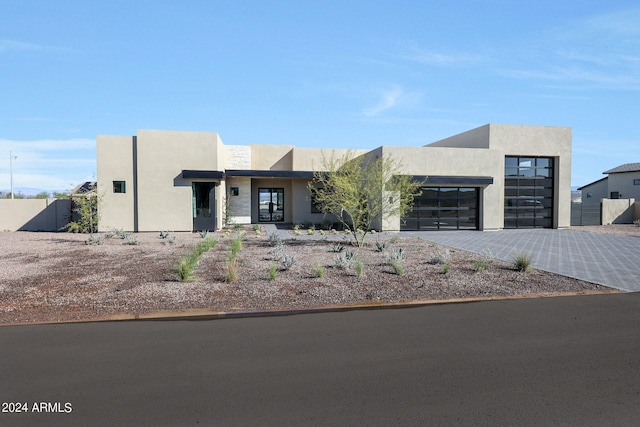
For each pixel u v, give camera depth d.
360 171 14.16
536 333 5.23
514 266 10.03
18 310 6.19
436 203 20.16
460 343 4.87
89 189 19.16
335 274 8.85
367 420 3.14
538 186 21.94
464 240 16.06
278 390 3.64
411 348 4.70
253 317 5.98
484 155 20.28
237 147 24.42
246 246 13.52
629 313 6.19
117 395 3.55
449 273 9.10
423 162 19.47
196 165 19.05
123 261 10.49
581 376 3.94
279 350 4.64
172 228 18.94
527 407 3.34
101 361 4.32
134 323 5.67
